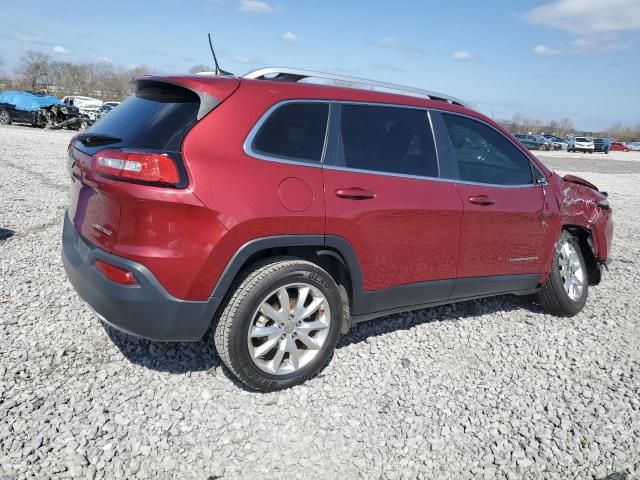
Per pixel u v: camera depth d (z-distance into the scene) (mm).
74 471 2422
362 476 2555
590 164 32125
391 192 3381
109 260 2768
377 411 3055
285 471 2543
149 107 3119
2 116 28516
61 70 78375
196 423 2826
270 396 3109
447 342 3980
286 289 3076
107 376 3180
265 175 2920
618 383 3525
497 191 4016
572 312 4598
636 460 2770
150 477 2445
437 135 3783
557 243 4469
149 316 2760
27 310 3959
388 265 3457
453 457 2723
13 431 2633
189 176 2709
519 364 3719
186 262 2723
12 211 7094
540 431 2969
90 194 2990
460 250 3811
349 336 3941
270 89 3102
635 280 5840
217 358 3479
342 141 3291
